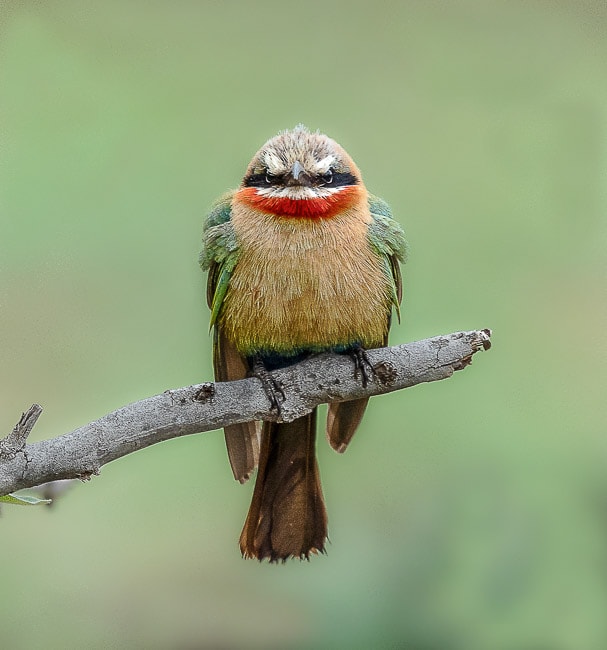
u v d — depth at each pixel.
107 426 4.39
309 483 4.48
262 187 4.48
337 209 4.47
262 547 4.48
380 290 4.48
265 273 4.47
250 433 4.48
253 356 4.49
